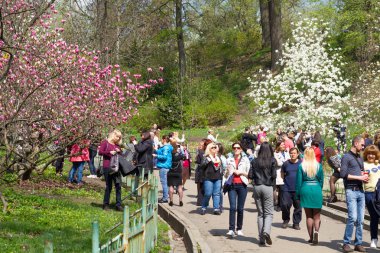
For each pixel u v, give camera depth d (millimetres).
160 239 12734
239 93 55031
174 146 17891
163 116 48125
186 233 12789
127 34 33344
